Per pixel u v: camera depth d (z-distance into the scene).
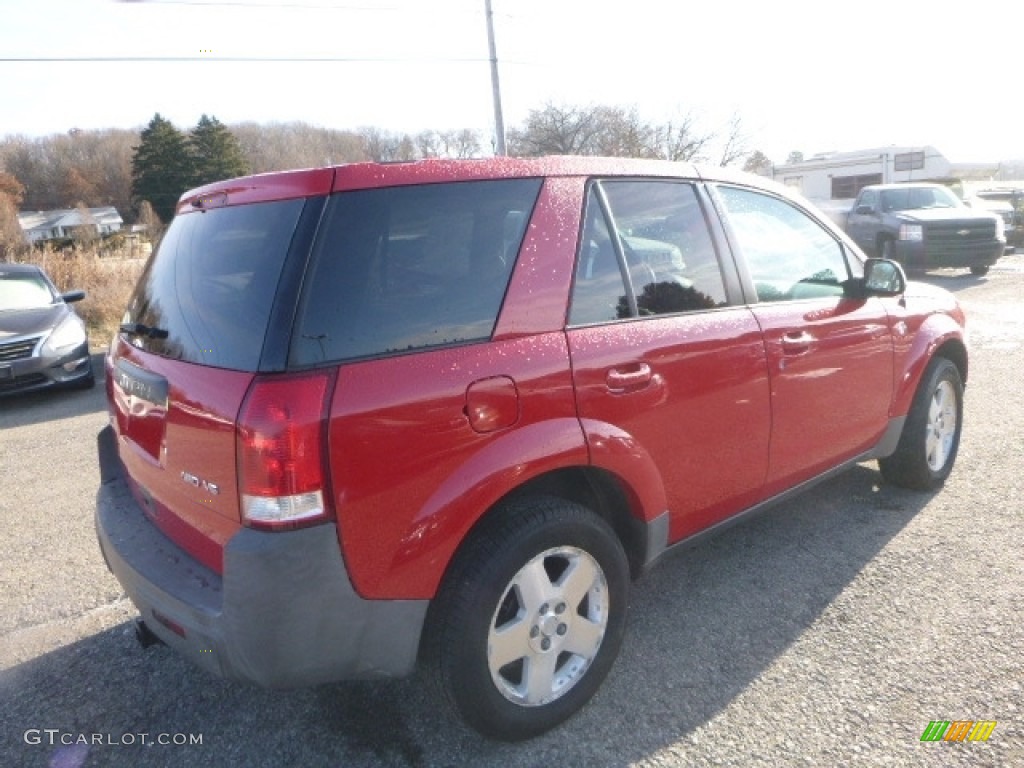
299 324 2.05
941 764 2.31
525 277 2.47
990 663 2.76
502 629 2.38
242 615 2.02
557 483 2.71
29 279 9.27
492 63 19.23
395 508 2.13
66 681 2.96
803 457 3.44
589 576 2.59
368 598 2.13
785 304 3.33
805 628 3.06
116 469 3.16
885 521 3.97
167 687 2.90
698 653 2.94
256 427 1.97
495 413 2.29
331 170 2.22
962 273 14.80
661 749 2.45
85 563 3.98
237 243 2.33
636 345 2.68
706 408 2.92
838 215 18.19
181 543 2.45
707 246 3.10
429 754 2.48
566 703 2.56
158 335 2.53
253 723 2.67
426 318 2.26
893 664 2.79
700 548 3.80
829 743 2.42
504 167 2.55
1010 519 3.88
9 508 4.84
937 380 4.16
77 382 8.41
